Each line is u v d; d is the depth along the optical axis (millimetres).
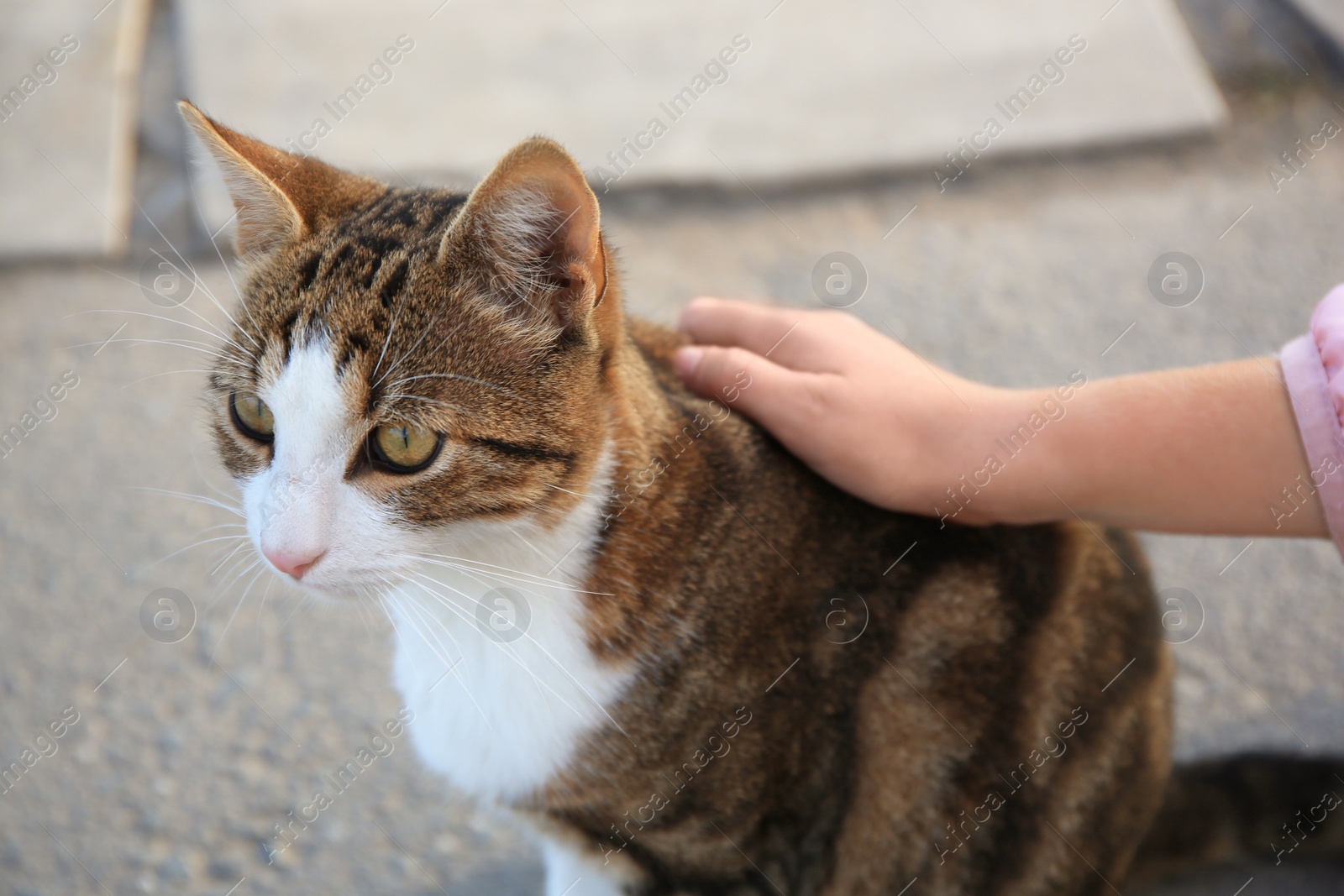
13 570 764
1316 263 905
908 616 627
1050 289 892
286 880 686
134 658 739
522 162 579
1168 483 621
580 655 616
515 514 604
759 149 979
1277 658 747
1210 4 1112
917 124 999
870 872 646
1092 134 992
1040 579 640
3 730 718
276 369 597
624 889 654
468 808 706
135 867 686
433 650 627
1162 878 689
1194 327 864
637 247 914
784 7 1126
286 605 754
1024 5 1116
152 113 999
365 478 596
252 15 1099
